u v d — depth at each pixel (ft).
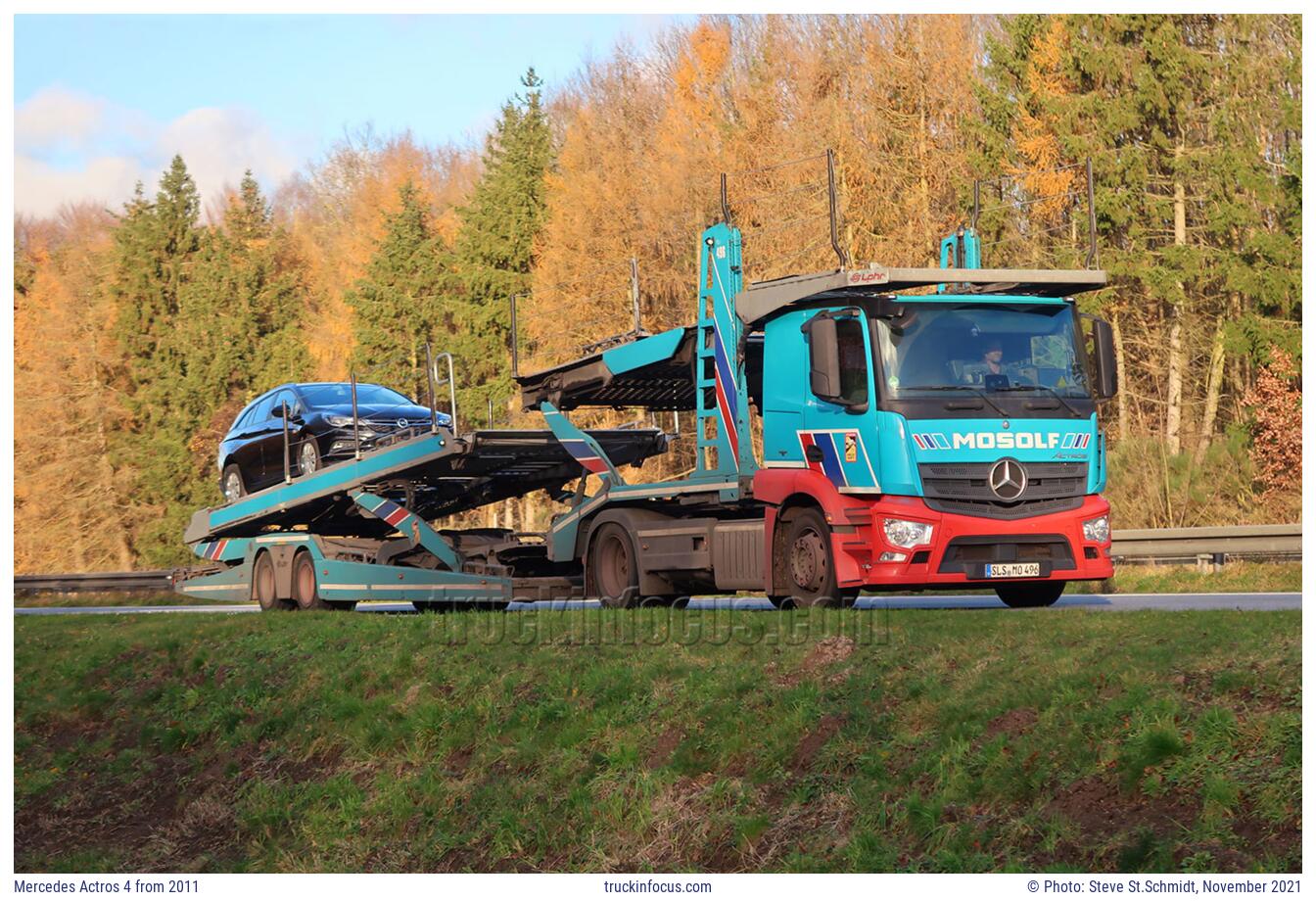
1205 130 114.83
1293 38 110.93
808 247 114.73
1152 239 116.78
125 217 233.76
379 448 58.70
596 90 159.53
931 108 126.72
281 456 64.75
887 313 39.37
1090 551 39.70
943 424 38.55
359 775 35.01
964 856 22.90
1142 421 114.93
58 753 43.01
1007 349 40.06
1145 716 23.59
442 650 39.11
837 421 40.11
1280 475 92.53
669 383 53.93
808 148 118.62
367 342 173.37
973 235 46.06
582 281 132.36
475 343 165.07
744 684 30.50
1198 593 53.11
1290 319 105.81
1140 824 21.84
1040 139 115.03
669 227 128.26
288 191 264.11
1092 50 114.93
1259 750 22.00
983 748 24.88
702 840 26.89
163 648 47.75
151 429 216.33
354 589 57.21
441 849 30.50
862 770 26.04
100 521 210.38
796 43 131.85
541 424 63.52
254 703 41.19
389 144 251.60
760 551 43.50
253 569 64.90
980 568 38.42
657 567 47.88
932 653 29.48
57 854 36.94
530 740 32.32
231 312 221.25
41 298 235.20
